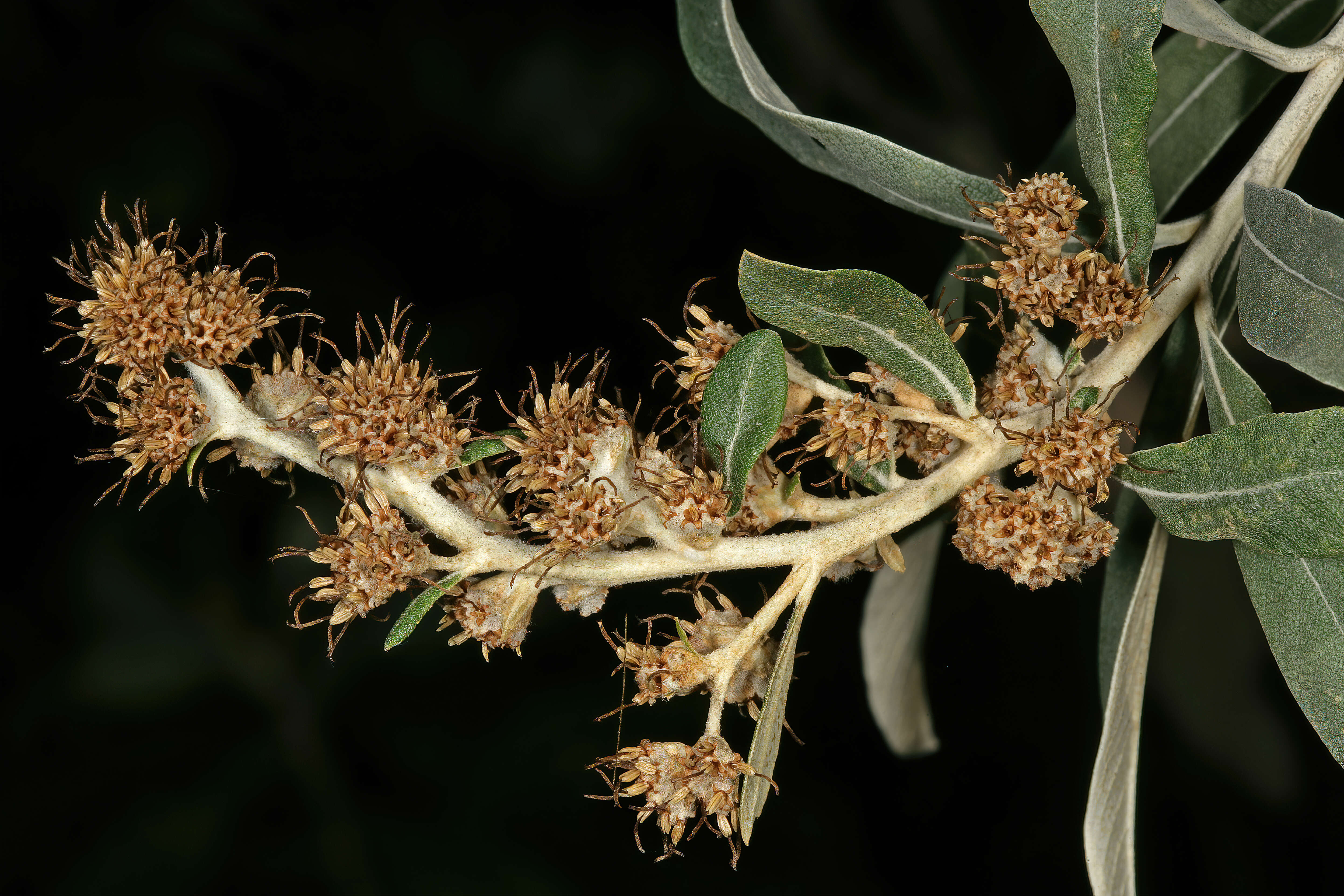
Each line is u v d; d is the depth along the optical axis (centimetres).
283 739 58
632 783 43
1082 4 43
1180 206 50
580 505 43
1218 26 45
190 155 61
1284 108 50
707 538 43
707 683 43
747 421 43
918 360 43
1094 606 61
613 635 44
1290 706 53
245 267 44
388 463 43
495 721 60
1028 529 43
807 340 43
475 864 58
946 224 46
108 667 58
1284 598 44
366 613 43
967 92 60
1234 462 43
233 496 59
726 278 64
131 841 56
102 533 59
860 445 44
